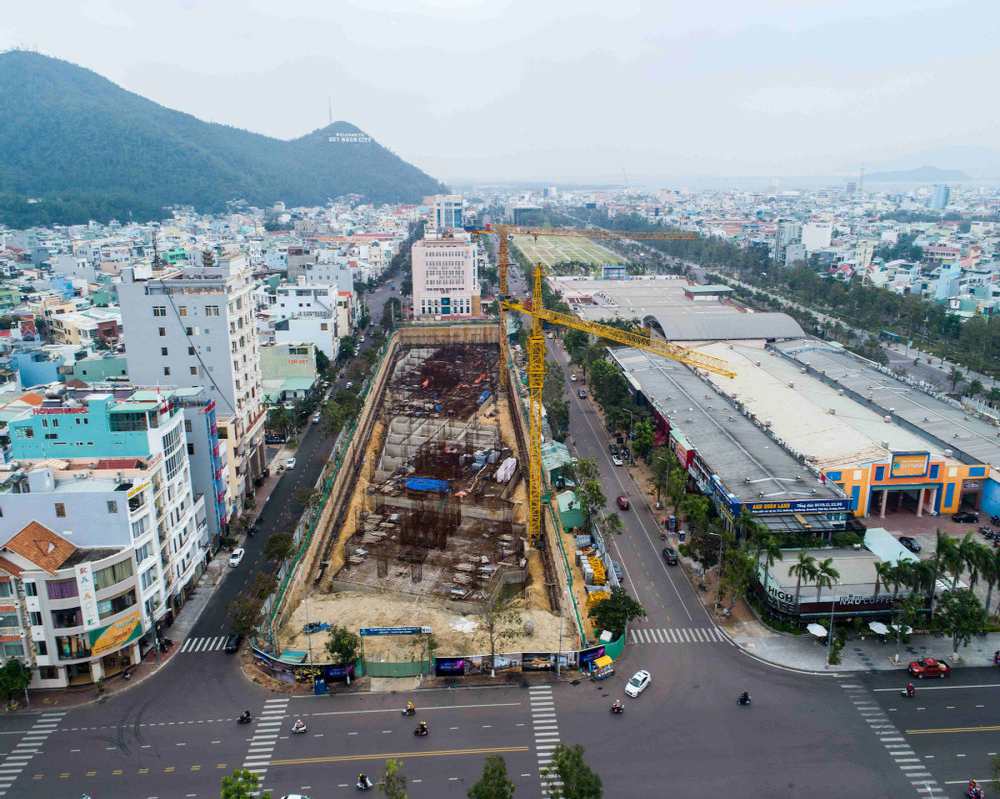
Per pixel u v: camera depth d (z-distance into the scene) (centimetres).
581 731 10719
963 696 11525
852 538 15125
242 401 18438
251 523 17262
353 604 14425
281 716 11056
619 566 15538
